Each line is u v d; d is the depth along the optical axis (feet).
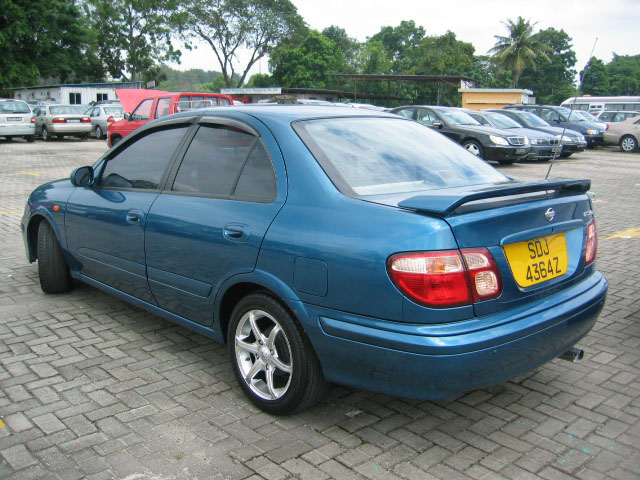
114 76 207.31
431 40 262.06
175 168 12.31
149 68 210.38
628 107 103.65
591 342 13.74
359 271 8.48
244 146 11.02
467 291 8.22
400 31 353.92
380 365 8.50
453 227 8.21
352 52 283.18
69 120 79.97
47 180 42.19
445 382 8.19
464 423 10.12
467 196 8.16
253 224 9.99
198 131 12.21
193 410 10.49
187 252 11.25
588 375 12.00
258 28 223.30
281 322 9.64
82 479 8.50
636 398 11.04
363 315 8.56
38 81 161.17
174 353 12.96
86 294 16.92
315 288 9.02
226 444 9.41
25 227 17.15
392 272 8.20
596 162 60.85
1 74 139.13
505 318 8.57
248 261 9.97
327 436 9.68
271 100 56.65
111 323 14.71
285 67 223.92
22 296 16.72
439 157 11.43
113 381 11.59
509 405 10.75
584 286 10.22
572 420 10.23
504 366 8.58
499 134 53.01
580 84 11.99
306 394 9.68
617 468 8.85
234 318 10.58
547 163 58.75
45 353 12.90
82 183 14.53
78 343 13.47
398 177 10.26
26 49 145.79
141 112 53.88
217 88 337.31
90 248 14.44
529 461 9.02
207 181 11.47
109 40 196.13
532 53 217.97
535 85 290.56
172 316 12.47
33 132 77.36
